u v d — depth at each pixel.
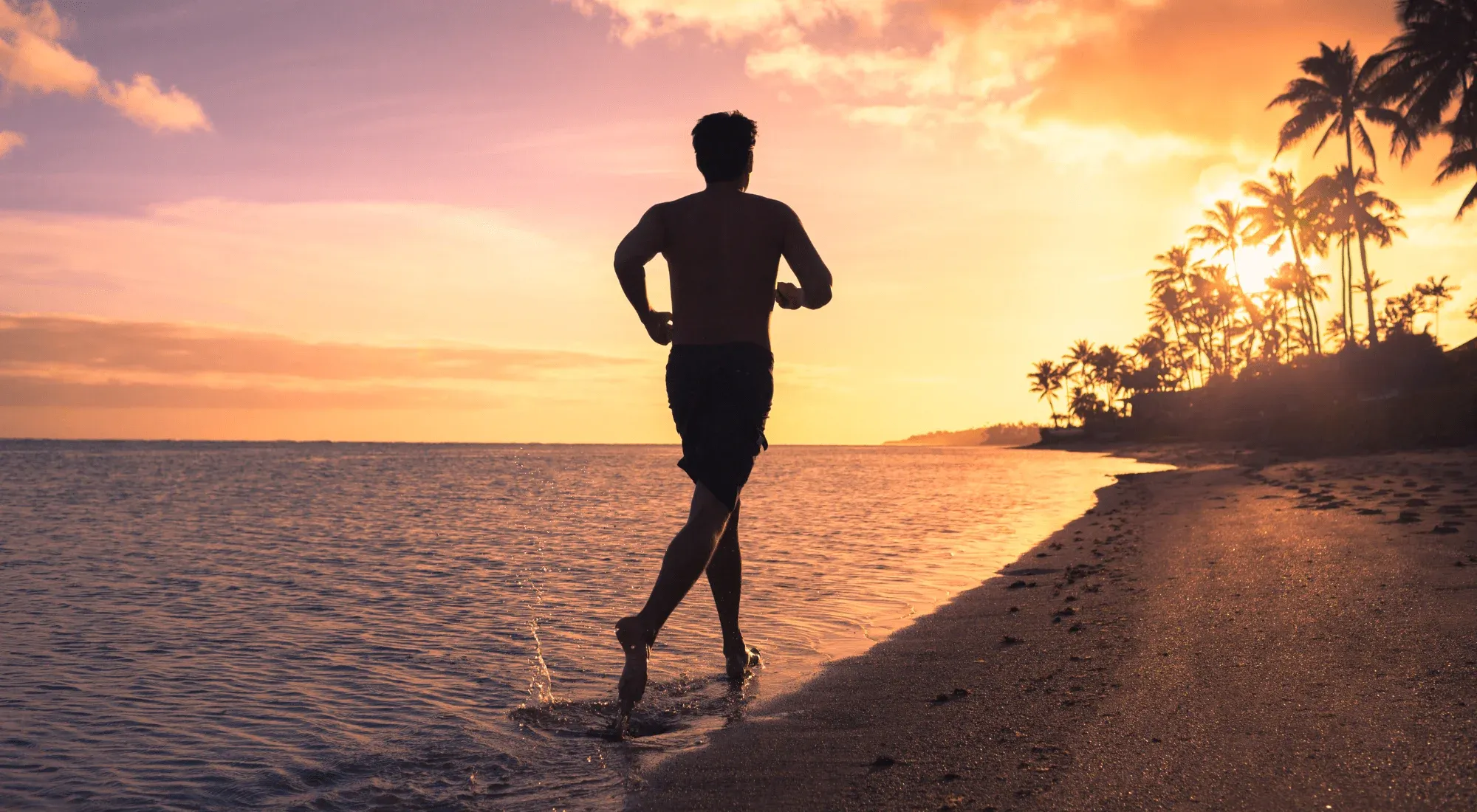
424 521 15.21
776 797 2.13
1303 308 57.00
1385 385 35.69
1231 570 5.40
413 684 4.02
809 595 6.20
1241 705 2.43
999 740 2.39
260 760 2.93
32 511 18.47
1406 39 30.05
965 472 43.81
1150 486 19.98
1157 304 89.31
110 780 2.77
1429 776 1.76
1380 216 39.59
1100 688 2.86
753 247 2.87
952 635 4.37
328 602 6.55
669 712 3.25
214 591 7.20
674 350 2.87
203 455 100.25
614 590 7.07
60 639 5.22
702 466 2.77
